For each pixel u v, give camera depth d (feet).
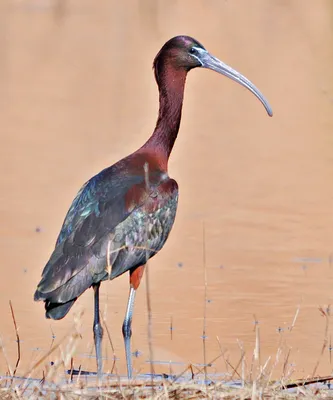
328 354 38.96
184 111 93.91
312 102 97.60
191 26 136.36
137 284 36.78
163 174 38.58
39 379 32.35
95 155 73.97
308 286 48.44
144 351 39.47
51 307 33.40
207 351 39.29
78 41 125.59
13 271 49.88
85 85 101.86
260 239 57.06
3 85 98.17
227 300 46.16
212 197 65.67
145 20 142.51
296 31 133.59
